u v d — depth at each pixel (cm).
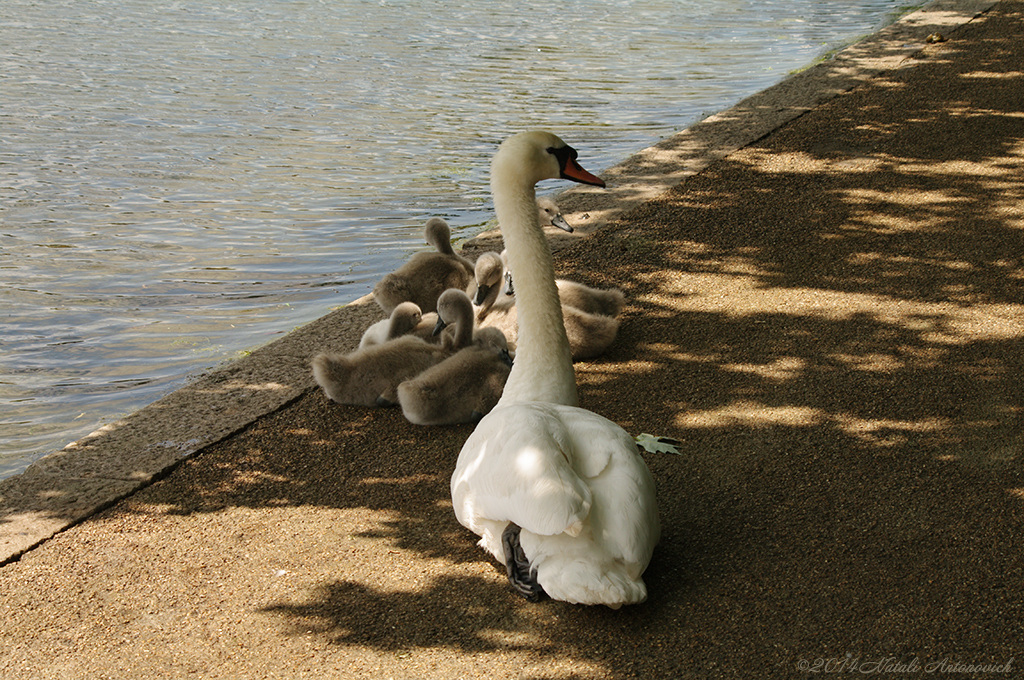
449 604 422
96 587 442
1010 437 517
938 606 400
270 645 403
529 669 382
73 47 1770
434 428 584
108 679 387
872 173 934
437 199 1088
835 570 427
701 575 430
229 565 456
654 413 573
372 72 1627
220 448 561
